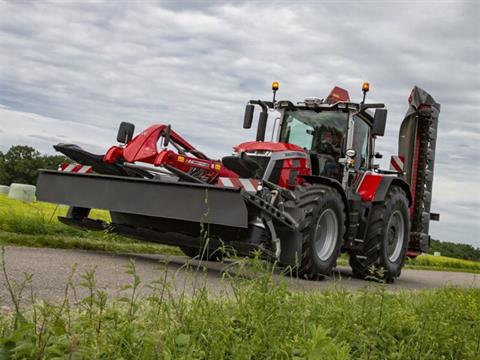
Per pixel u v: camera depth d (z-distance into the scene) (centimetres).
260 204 601
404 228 947
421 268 1523
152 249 845
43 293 388
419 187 1059
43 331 216
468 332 373
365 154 904
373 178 873
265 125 888
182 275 578
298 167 754
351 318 336
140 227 711
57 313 230
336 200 746
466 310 438
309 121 866
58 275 474
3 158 5444
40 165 5469
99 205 667
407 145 1057
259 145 756
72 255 639
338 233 759
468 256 2703
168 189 620
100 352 206
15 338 183
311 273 714
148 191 633
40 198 722
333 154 841
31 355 187
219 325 268
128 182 650
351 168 848
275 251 613
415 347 322
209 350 249
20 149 5444
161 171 661
